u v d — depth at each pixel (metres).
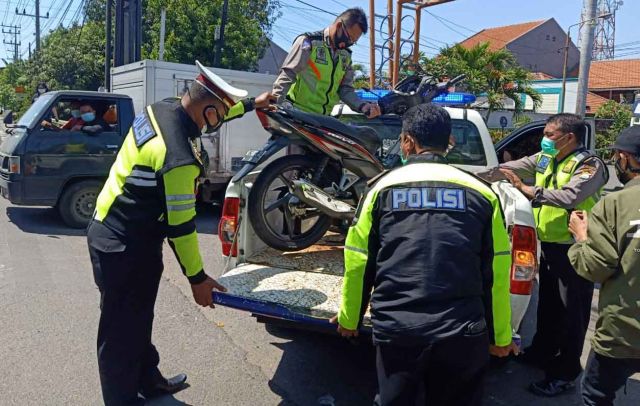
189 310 5.21
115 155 8.15
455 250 2.32
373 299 2.45
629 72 40.34
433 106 2.60
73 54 23.47
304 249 4.31
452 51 18.78
